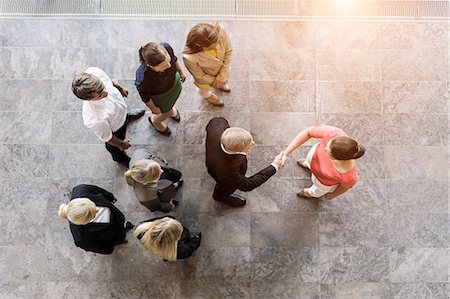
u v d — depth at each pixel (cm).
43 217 465
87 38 491
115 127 399
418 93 488
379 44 495
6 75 484
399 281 461
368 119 484
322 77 490
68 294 456
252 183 381
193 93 486
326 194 432
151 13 498
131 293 457
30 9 496
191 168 476
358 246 465
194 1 500
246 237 466
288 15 500
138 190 380
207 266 460
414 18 500
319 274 461
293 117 484
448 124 483
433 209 471
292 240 465
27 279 457
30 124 478
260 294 458
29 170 472
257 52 493
